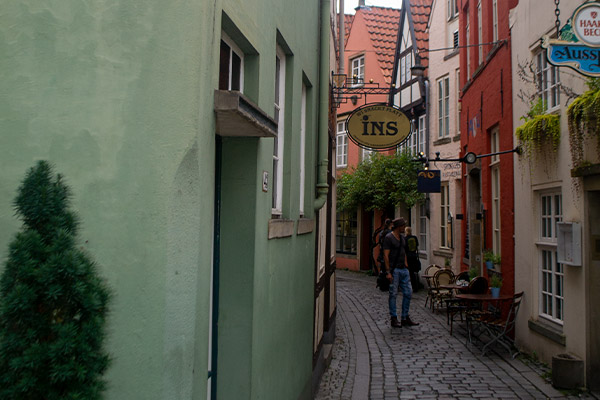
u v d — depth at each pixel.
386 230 14.22
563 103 6.82
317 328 7.11
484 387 6.59
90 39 2.33
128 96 2.38
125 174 2.36
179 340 2.53
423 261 18.12
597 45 5.20
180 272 2.54
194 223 2.64
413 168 17.97
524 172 8.31
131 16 2.40
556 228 7.30
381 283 16.22
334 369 7.65
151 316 2.39
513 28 8.91
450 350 8.64
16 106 2.24
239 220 3.65
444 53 16.67
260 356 3.86
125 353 2.31
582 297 6.25
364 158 21.05
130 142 2.37
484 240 11.20
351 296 15.12
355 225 22.62
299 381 5.62
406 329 10.41
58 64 2.29
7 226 2.19
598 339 6.16
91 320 1.86
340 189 21.36
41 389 1.77
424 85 17.84
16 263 1.81
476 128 11.76
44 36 2.28
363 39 22.86
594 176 5.93
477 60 12.04
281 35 4.62
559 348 6.95
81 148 2.29
